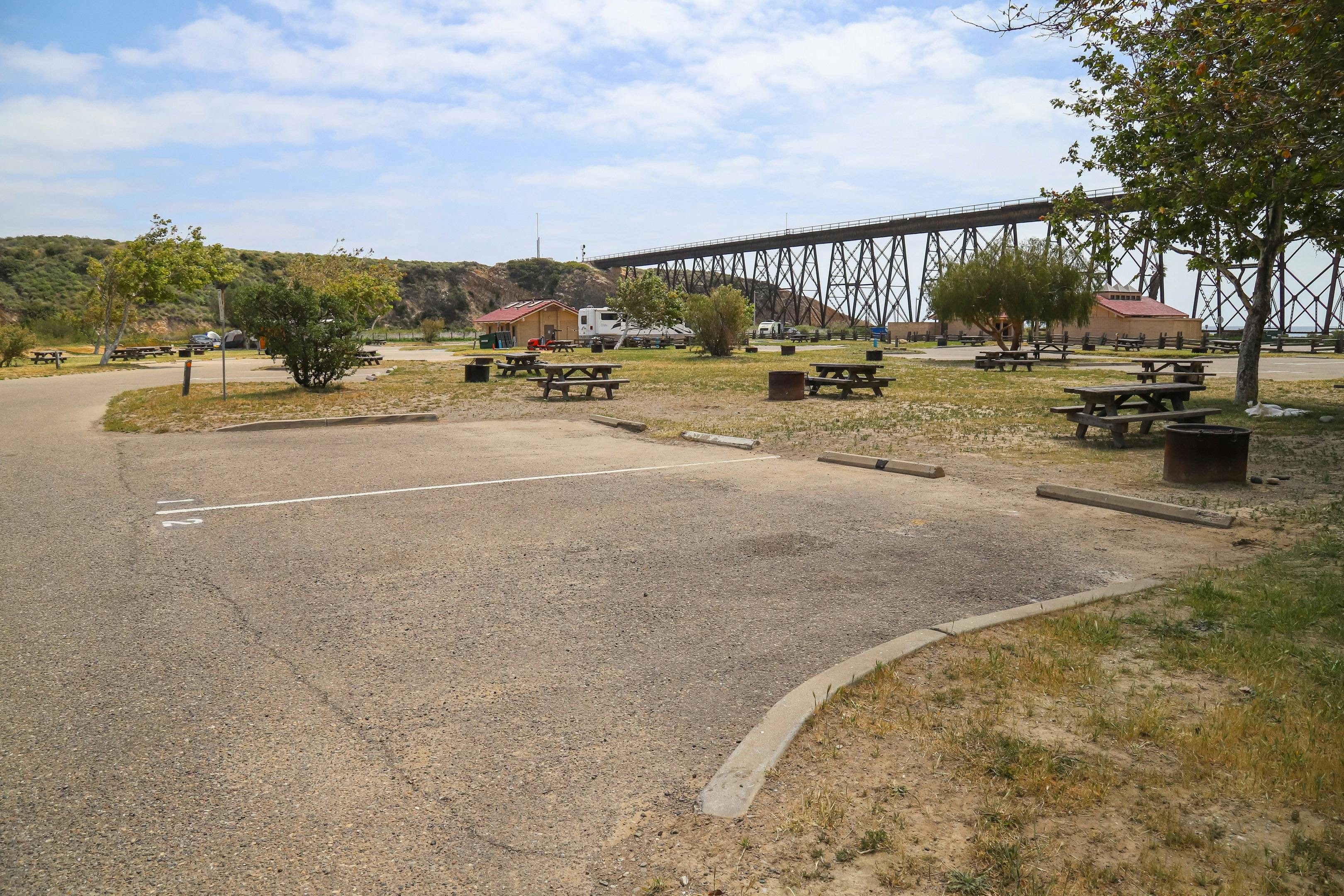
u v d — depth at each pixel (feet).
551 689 12.52
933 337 206.49
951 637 13.97
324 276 191.01
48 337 195.52
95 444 37.55
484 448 36.58
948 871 8.14
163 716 11.64
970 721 10.98
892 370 91.25
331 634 14.73
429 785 9.94
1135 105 36.86
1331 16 16.46
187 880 8.22
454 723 11.48
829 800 9.35
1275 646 13.23
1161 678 12.28
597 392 66.03
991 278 113.60
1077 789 9.38
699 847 8.68
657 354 140.77
